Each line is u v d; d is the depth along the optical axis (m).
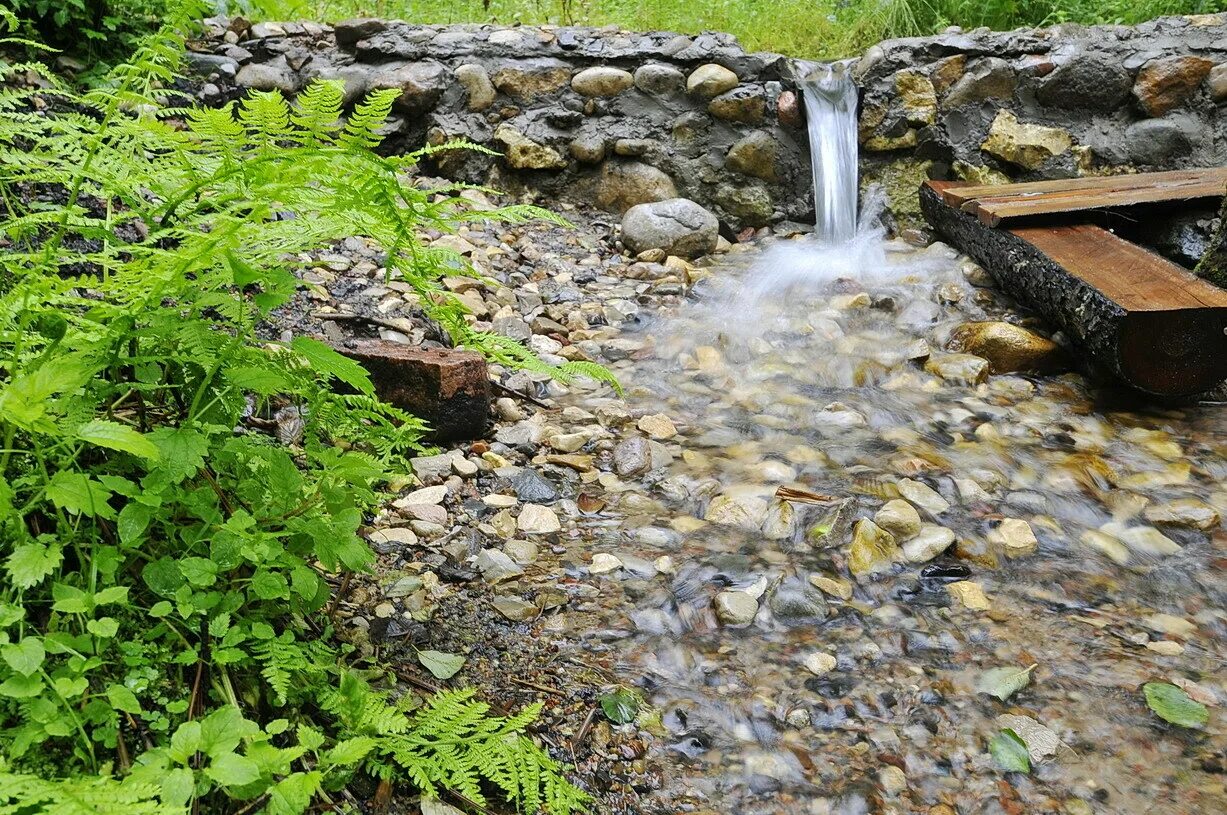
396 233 1.74
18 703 1.50
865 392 3.92
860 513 2.96
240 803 1.56
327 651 1.96
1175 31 5.51
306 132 1.64
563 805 1.81
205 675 1.74
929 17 7.20
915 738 2.15
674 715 2.17
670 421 3.59
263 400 2.16
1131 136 5.45
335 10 7.00
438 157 5.68
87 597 1.50
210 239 1.52
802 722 2.17
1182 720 2.21
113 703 1.47
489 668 2.23
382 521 2.75
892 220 5.65
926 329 4.39
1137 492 3.22
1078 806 1.98
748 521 2.94
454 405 3.23
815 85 5.72
